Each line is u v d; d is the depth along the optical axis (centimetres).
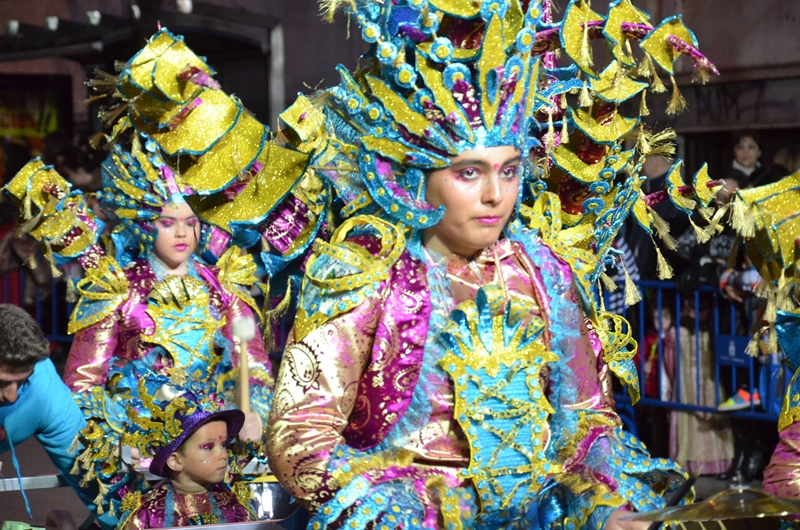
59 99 1059
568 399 236
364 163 224
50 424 363
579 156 280
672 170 308
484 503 222
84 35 977
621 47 246
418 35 216
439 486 215
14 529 378
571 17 246
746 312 576
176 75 228
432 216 219
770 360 563
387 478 211
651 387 621
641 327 618
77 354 431
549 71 280
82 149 979
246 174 249
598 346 265
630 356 303
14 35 1013
